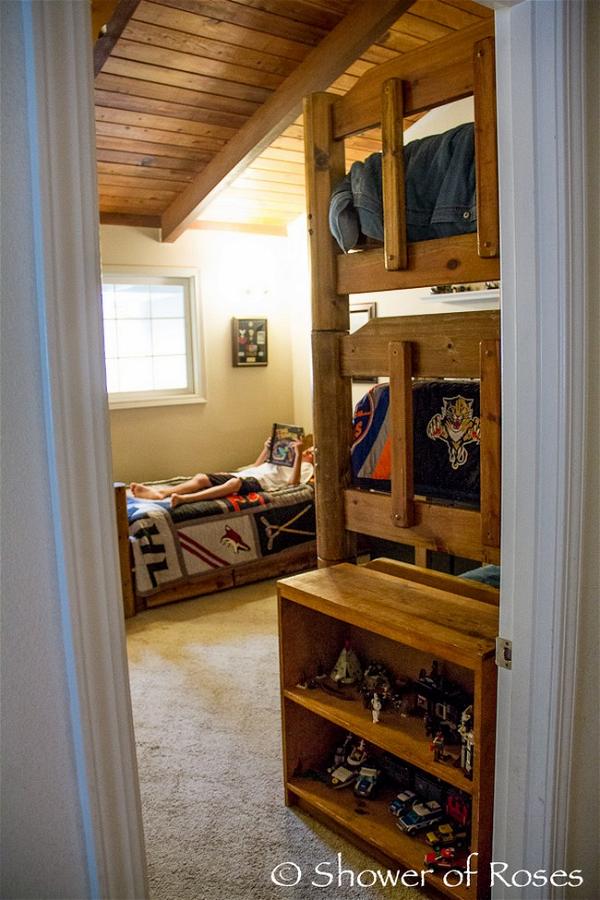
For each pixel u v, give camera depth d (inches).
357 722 80.7
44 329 29.7
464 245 72.5
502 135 53.6
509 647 58.5
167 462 213.0
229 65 138.5
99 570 32.8
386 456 88.0
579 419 53.1
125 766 34.8
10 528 30.2
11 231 29.0
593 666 59.2
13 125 28.5
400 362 79.7
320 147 86.2
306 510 184.4
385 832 79.3
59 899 33.4
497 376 70.9
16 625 30.8
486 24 68.0
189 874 79.0
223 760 100.9
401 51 146.7
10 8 28.0
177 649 138.4
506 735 60.0
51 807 32.6
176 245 208.2
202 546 165.8
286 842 84.4
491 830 67.9
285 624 87.9
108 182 177.0
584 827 61.6
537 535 54.8
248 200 203.5
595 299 53.9
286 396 236.7
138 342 209.3
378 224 80.6
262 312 227.9
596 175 52.8
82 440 31.5
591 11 50.9
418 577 89.7
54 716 32.3
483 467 73.0
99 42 121.0
